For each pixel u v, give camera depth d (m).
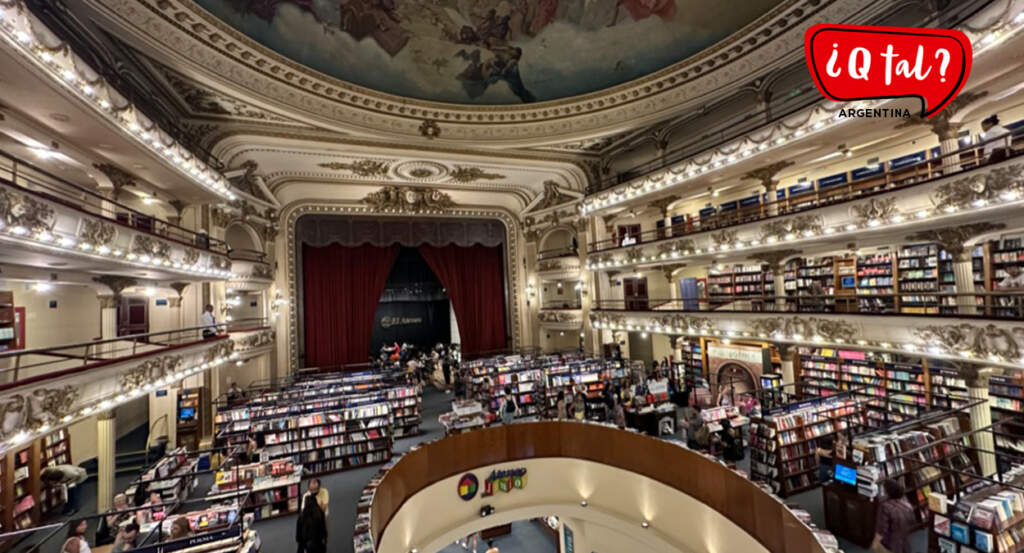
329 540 7.76
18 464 8.25
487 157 15.97
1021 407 9.00
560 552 10.78
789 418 8.76
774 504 6.53
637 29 12.91
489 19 13.32
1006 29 6.44
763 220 11.18
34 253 6.17
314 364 18.95
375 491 7.29
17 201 5.19
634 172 17.06
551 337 21.42
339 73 12.70
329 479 10.12
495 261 22.73
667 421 11.81
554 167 17.45
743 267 14.72
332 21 11.89
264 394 12.30
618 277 18.09
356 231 19.61
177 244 9.05
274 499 8.51
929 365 10.46
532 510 10.06
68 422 6.11
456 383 15.97
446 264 21.80
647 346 18.94
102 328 9.41
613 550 9.65
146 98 10.49
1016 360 6.97
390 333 23.14
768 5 10.80
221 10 9.95
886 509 6.62
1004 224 7.61
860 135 9.66
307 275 19.25
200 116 12.09
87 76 6.42
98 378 6.73
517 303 22.11
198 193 11.16
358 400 11.47
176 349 9.05
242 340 14.01
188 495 9.03
